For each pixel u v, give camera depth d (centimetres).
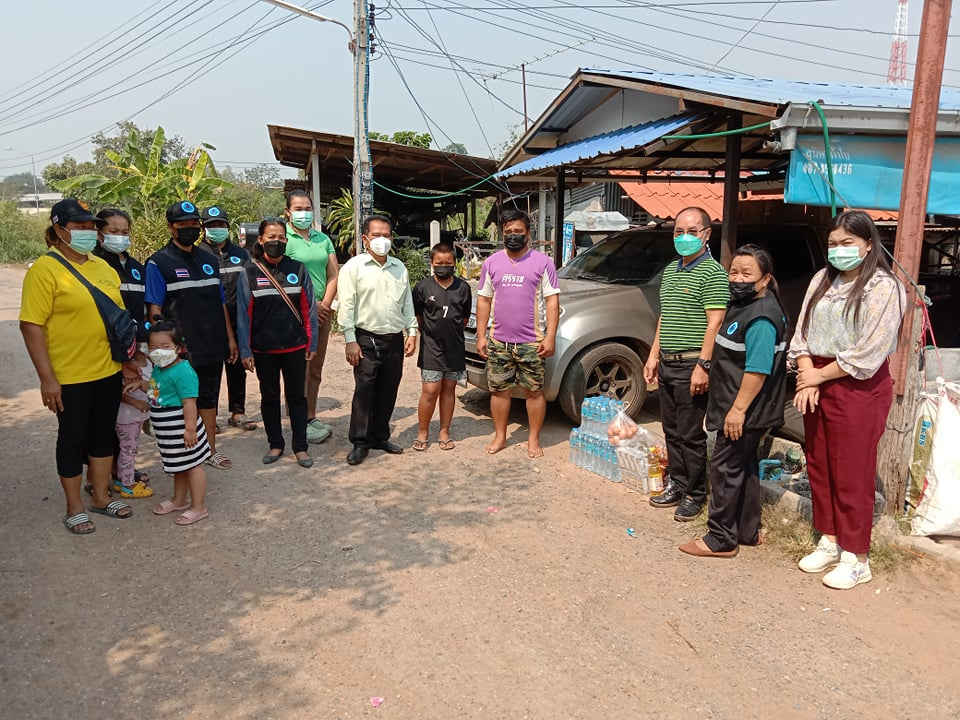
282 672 274
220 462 495
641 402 590
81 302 379
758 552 375
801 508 390
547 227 1889
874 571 347
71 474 388
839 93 552
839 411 327
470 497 449
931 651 288
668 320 413
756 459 369
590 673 274
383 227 495
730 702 258
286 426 600
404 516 419
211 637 296
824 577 340
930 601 324
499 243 1841
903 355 372
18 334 1055
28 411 634
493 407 531
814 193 446
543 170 791
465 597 329
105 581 341
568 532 399
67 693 260
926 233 964
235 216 1981
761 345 339
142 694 260
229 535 392
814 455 347
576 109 784
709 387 368
